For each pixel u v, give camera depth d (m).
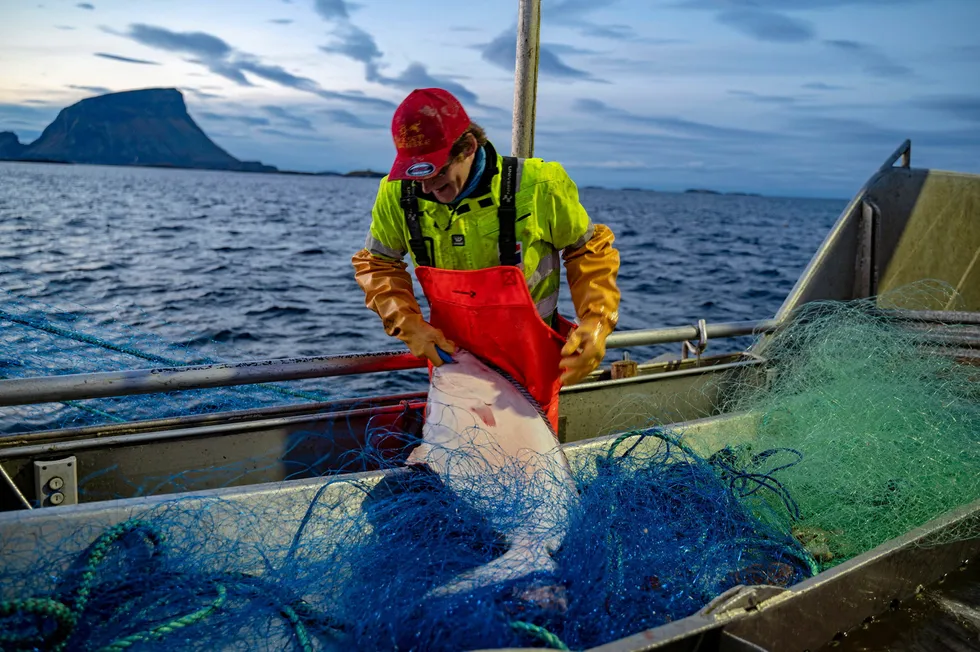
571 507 2.32
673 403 4.06
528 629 1.77
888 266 4.78
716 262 34.34
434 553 2.18
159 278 20.44
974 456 3.11
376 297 2.68
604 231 2.69
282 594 2.07
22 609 1.63
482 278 2.49
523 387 2.63
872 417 3.28
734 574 2.32
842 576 2.01
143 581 2.01
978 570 2.52
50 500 2.61
